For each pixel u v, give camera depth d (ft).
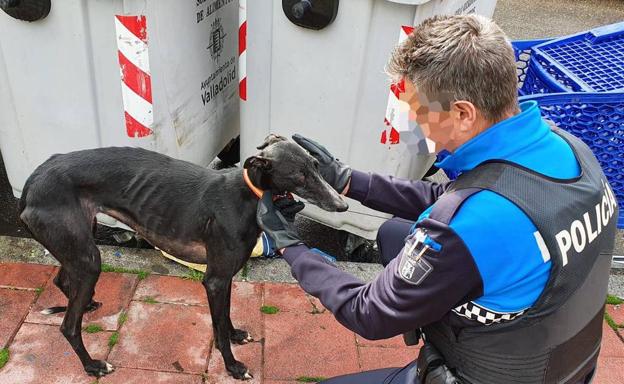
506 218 4.12
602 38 10.18
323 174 6.64
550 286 4.26
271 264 9.59
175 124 9.23
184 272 9.24
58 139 9.05
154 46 8.13
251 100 9.28
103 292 8.71
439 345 5.18
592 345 4.94
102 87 8.34
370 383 6.07
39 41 8.11
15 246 9.48
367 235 9.84
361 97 8.45
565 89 8.92
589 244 4.39
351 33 7.95
